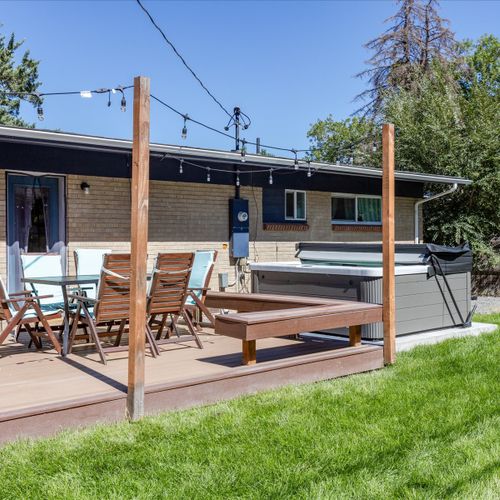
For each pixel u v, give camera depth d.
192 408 4.41
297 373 5.15
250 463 3.44
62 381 4.45
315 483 3.17
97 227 8.90
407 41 21.75
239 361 5.32
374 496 3.02
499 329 8.13
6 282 8.02
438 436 3.89
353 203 12.82
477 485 3.13
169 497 2.99
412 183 14.06
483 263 15.19
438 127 15.55
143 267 4.05
